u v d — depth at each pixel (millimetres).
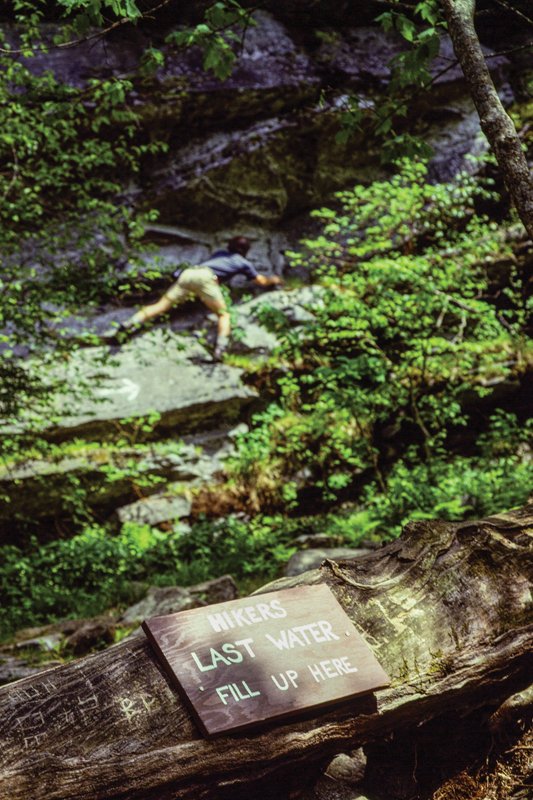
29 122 7941
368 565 3436
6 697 2672
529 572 3482
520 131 12094
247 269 11023
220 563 8289
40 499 9555
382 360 10406
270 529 9469
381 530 8414
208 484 10172
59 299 7938
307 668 2906
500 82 12406
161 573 8523
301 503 10297
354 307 9711
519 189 3854
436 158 12250
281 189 12008
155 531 9289
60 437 9883
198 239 11758
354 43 12250
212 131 11672
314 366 10984
